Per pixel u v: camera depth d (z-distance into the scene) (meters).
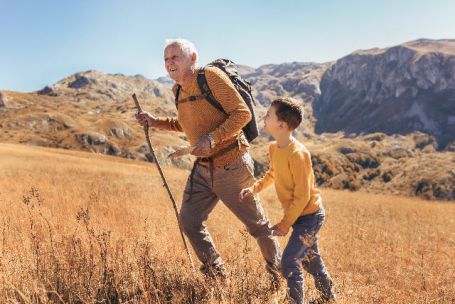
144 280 3.70
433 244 7.32
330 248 6.26
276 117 3.59
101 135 169.38
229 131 3.75
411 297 4.30
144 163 70.25
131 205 8.43
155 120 4.44
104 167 29.84
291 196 3.73
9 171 16.98
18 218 5.77
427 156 195.75
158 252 4.65
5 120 183.75
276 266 4.03
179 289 3.85
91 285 3.58
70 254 4.12
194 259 4.98
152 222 6.44
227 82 3.82
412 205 15.93
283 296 3.96
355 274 5.26
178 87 4.07
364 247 6.43
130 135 182.62
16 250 4.22
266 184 4.01
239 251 5.25
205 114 3.94
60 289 3.51
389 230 8.66
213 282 3.77
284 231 3.65
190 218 4.16
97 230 5.38
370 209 13.12
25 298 3.21
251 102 3.99
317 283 3.90
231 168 3.97
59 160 35.97
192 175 4.14
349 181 196.50
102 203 7.92
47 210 6.46
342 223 9.12
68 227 5.53
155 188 14.75
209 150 3.71
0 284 3.52
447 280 4.99
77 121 195.38
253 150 179.12
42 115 186.00
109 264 4.09
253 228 4.13
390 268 5.45
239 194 4.01
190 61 3.90
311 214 3.77
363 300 4.12
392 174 190.62
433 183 166.75
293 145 3.63
